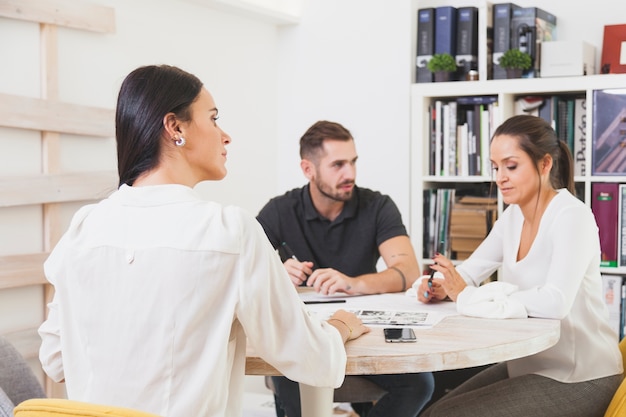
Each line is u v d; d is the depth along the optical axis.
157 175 1.47
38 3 2.91
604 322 2.19
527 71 3.73
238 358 1.48
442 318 2.05
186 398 1.36
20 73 2.93
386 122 4.05
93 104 3.24
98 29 3.17
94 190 3.17
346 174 2.75
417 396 2.50
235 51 4.03
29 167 2.99
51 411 1.19
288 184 4.34
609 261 3.54
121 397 1.40
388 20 4.02
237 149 4.06
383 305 2.27
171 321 1.36
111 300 1.40
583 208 2.14
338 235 2.84
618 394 2.01
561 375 2.14
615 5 3.81
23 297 3.00
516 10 3.73
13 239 2.96
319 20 4.22
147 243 1.39
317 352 1.48
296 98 4.30
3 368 1.97
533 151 2.19
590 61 3.71
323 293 2.43
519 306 2.05
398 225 2.83
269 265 1.41
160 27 3.56
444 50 3.92
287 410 2.56
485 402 2.09
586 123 3.58
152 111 1.45
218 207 1.41
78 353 1.47
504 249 2.37
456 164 3.87
